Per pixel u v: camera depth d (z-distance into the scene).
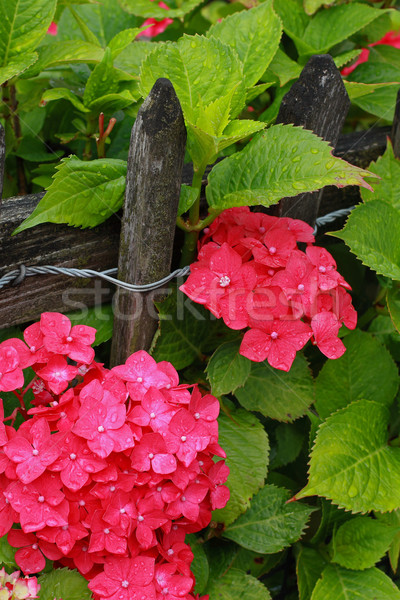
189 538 1.20
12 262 1.12
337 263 1.34
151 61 1.16
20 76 1.20
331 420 1.21
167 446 1.10
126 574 1.09
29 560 1.10
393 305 1.24
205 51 1.16
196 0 1.30
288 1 1.31
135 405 1.12
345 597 1.20
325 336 1.15
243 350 1.14
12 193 1.26
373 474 1.20
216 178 1.17
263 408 1.22
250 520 1.21
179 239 1.20
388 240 1.22
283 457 1.28
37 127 1.28
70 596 1.12
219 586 1.20
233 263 1.15
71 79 1.27
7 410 1.18
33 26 1.17
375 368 1.26
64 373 1.11
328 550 1.25
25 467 1.07
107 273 1.17
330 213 1.27
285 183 1.13
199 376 1.22
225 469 1.14
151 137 1.10
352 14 1.29
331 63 1.16
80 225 1.14
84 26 1.24
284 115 1.17
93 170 1.13
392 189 1.25
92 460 1.08
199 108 1.13
